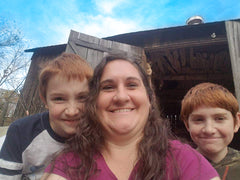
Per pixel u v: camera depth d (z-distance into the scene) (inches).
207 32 56.2
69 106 16.5
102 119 15.2
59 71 16.6
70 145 15.9
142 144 15.0
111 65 16.2
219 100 18.7
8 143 19.1
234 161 18.0
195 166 12.7
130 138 15.0
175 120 110.3
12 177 18.2
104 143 15.4
